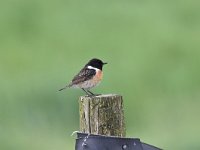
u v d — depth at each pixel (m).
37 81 26.38
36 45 38.62
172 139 24.50
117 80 31.81
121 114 8.93
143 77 32.69
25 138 23.50
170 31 39.53
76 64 35.44
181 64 35.06
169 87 31.95
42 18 42.38
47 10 43.41
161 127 27.08
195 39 38.12
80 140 8.70
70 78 27.33
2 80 28.59
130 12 43.22
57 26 41.78
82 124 8.96
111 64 34.78
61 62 35.59
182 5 43.00
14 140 23.30
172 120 27.94
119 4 44.59
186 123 27.08
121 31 40.59
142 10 43.47
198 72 33.69
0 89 25.42
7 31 40.69
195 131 25.09
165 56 36.16
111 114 8.88
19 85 26.14
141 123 28.27
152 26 40.66
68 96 24.19
